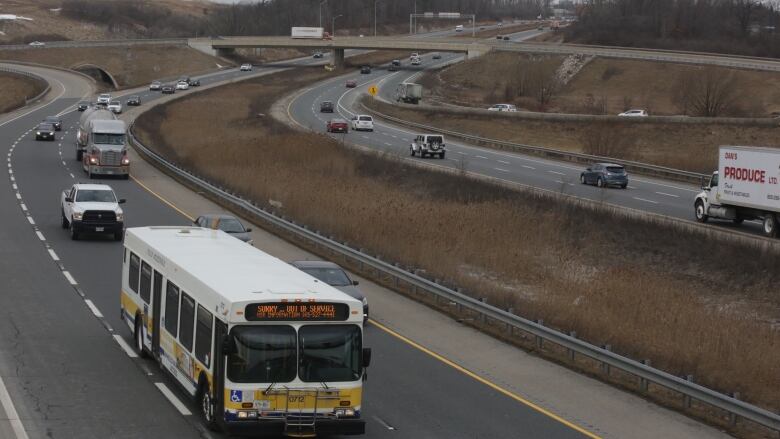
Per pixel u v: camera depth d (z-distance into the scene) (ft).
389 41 544.62
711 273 114.93
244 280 53.62
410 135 301.63
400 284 101.04
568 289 105.19
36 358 67.10
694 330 86.33
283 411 48.93
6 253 110.42
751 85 363.76
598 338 80.89
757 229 150.41
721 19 577.43
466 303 85.35
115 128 192.13
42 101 411.75
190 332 56.08
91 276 99.40
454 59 611.06
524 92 426.92
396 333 80.33
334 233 128.47
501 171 217.15
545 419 57.62
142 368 65.72
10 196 161.48
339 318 49.88
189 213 148.15
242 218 146.10
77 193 126.11
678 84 379.55
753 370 73.46
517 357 73.67
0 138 270.46
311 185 171.94
